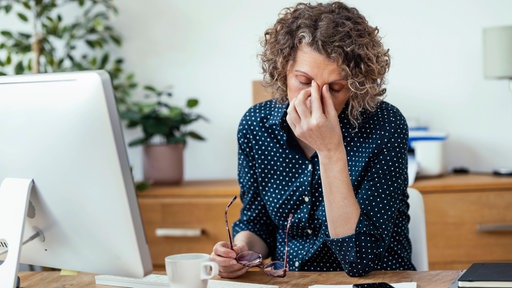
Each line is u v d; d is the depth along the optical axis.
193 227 2.77
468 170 3.02
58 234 1.27
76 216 1.23
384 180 1.56
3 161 1.27
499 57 2.77
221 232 2.75
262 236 1.74
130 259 1.21
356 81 1.46
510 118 3.05
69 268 1.32
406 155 1.63
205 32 3.22
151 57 3.27
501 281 1.16
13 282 1.23
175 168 2.96
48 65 3.13
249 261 1.46
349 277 1.44
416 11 3.07
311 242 1.64
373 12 3.09
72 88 1.15
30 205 1.28
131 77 3.16
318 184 1.62
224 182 3.05
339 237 1.46
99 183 1.17
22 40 3.10
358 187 1.59
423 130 2.95
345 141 1.62
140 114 2.92
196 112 3.25
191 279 1.25
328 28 1.45
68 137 1.17
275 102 1.72
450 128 3.08
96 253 1.25
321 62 1.44
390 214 1.52
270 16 3.16
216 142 3.25
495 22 3.03
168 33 3.25
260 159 1.70
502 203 2.65
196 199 2.77
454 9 3.05
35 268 2.61
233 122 3.23
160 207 2.79
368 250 1.45
